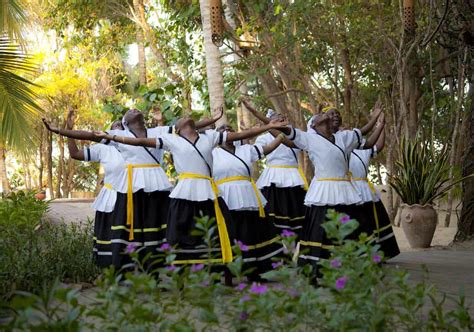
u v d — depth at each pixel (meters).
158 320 3.87
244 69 17.83
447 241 13.28
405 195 11.34
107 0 20.14
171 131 7.55
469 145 11.36
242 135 7.02
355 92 17.30
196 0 16.00
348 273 3.76
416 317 4.11
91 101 28.20
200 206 6.77
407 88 16.48
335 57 17.23
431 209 11.18
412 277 7.70
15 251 7.44
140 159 7.21
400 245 12.24
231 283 6.97
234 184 7.40
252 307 3.73
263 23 16.70
